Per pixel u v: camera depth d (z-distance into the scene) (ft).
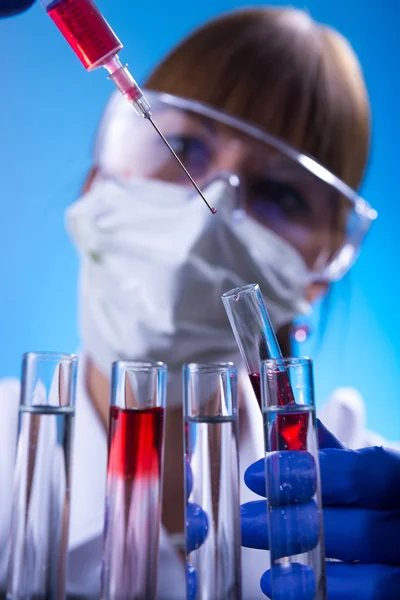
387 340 5.14
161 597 4.38
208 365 1.78
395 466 2.22
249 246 4.99
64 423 1.77
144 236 4.95
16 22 5.00
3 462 4.66
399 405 5.07
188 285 4.92
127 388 1.76
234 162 5.15
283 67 5.27
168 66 5.28
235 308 1.97
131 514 1.72
